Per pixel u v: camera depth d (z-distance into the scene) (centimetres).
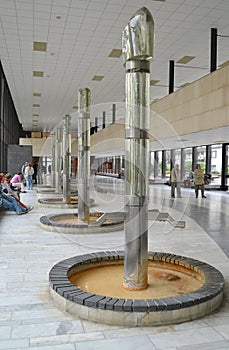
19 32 1260
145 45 418
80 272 487
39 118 3628
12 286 437
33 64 1669
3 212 1125
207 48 1416
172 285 441
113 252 540
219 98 1125
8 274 484
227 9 1063
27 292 418
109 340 308
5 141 2114
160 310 338
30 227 852
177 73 1800
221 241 716
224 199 1645
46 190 1781
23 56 1545
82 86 2105
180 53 1481
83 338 311
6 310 366
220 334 321
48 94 2389
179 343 304
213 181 2362
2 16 1123
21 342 303
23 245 661
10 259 561
